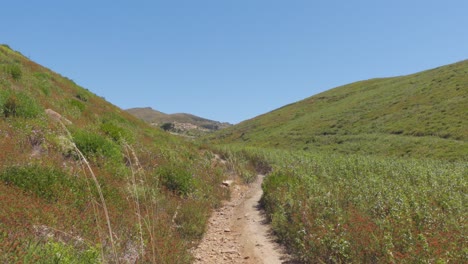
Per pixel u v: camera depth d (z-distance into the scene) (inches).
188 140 1373.0
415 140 1764.3
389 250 251.0
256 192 696.4
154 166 590.6
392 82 3678.6
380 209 366.6
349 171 691.4
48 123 558.9
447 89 2450.8
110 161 503.2
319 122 2960.1
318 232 313.1
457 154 1403.8
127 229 289.0
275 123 3690.9
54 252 197.3
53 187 325.1
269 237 397.1
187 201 475.8
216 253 343.0
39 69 1127.0
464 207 400.5
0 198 257.1
